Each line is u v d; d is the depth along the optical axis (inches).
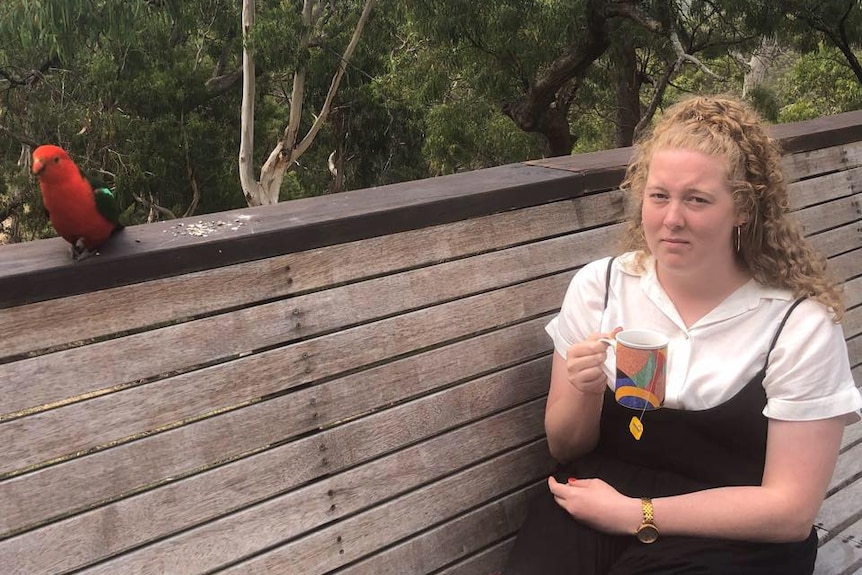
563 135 523.2
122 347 52.1
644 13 428.5
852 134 101.0
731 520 52.9
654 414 57.5
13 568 48.1
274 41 545.0
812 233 95.7
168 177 669.9
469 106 531.8
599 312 62.5
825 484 53.6
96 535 51.0
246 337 57.1
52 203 48.6
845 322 96.9
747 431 55.5
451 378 68.0
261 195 608.7
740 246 56.7
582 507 56.7
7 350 48.2
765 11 426.3
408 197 67.4
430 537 66.4
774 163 56.1
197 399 55.0
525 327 72.7
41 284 48.7
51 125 615.5
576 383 57.2
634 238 64.0
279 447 58.4
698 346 57.2
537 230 73.9
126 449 52.1
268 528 57.9
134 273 51.9
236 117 723.4
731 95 61.9
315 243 59.9
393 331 64.6
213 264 55.2
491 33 461.1
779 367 54.2
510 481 71.8
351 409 62.3
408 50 558.6
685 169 54.2
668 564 53.3
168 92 637.3
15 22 444.5
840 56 655.8
